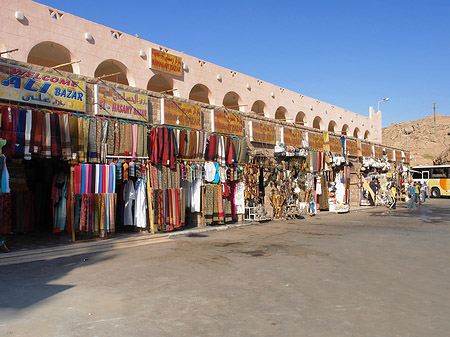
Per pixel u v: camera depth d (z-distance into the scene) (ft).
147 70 48.24
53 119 30.89
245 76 62.49
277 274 22.31
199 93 69.82
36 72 30.78
